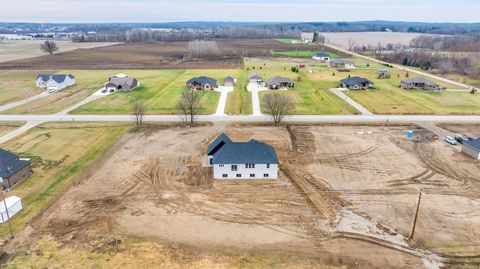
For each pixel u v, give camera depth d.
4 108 84.56
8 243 35.75
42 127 70.69
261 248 35.34
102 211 41.47
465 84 115.38
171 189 46.69
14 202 40.72
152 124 72.69
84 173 50.97
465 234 37.50
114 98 93.88
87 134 66.88
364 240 36.56
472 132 68.44
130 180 49.00
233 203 43.34
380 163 54.53
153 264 32.91
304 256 34.22
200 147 60.75
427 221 39.72
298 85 111.56
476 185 47.88
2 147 59.78
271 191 46.16
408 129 70.19
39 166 53.00
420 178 49.81
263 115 78.75
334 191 46.19
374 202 43.66
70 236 36.91
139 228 38.38
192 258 33.81
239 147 50.00
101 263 32.94
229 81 110.56
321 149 59.88
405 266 32.94
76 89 106.12
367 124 72.94
